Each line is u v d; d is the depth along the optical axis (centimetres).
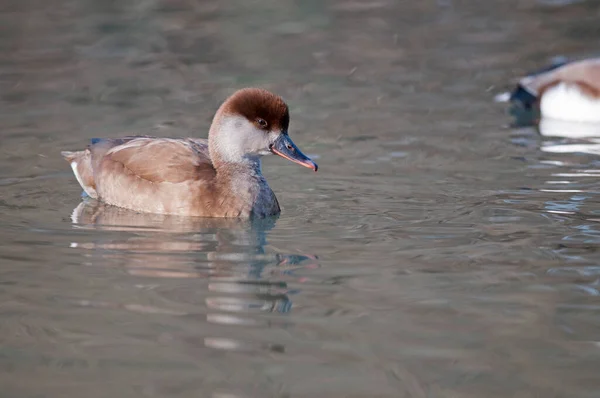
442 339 829
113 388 739
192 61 2303
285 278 984
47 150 1573
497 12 2836
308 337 834
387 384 746
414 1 2969
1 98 1955
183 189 1238
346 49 2431
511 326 855
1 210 1251
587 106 1844
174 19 2745
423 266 1020
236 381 750
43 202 1298
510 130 1738
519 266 1014
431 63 2298
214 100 1948
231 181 1243
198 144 1335
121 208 1281
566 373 764
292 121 1800
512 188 1348
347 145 1627
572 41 2486
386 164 1501
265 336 836
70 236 1137
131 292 943
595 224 1164
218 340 827
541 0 2972
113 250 1080
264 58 2341
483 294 933
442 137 1678
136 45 2459
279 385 743
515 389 738
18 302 915
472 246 1088
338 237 1135
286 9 2866
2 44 2448
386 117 1830
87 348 813
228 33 2595
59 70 2208
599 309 891
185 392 733
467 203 1277
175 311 892
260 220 1220
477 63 2295
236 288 954
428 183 1385
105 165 1308
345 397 725
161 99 1955
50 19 2731
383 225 1183
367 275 992
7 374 764
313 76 2177
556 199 1285
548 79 1942
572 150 1584
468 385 744
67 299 923
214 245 1107
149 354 801
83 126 1734
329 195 1337
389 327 855
